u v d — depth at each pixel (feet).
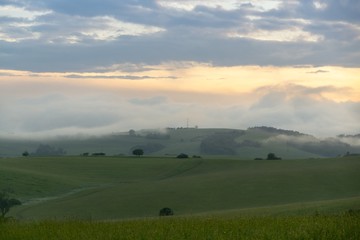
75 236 71.46
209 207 315.37
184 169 556.51
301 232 65.21
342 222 75.00
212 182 400.06
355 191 338.54
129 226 82.43
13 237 74.64
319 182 372.38
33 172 498.28
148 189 391.24
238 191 360.28
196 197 349.00
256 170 462.19
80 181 489.67
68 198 384.27
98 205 336.49
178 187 388.37
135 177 531.91
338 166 430.20
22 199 378.32
